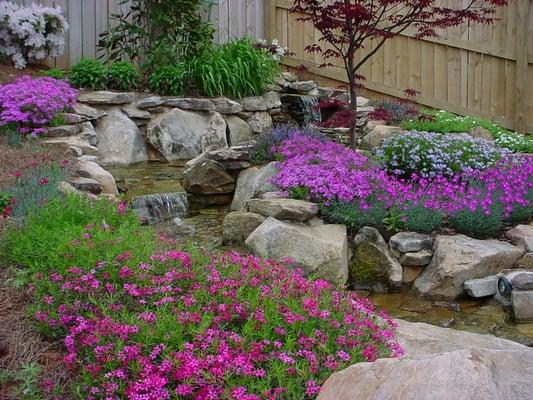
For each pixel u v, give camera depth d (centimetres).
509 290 456
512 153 729
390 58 1019
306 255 483
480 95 952
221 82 888
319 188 554
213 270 314
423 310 459
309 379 241
